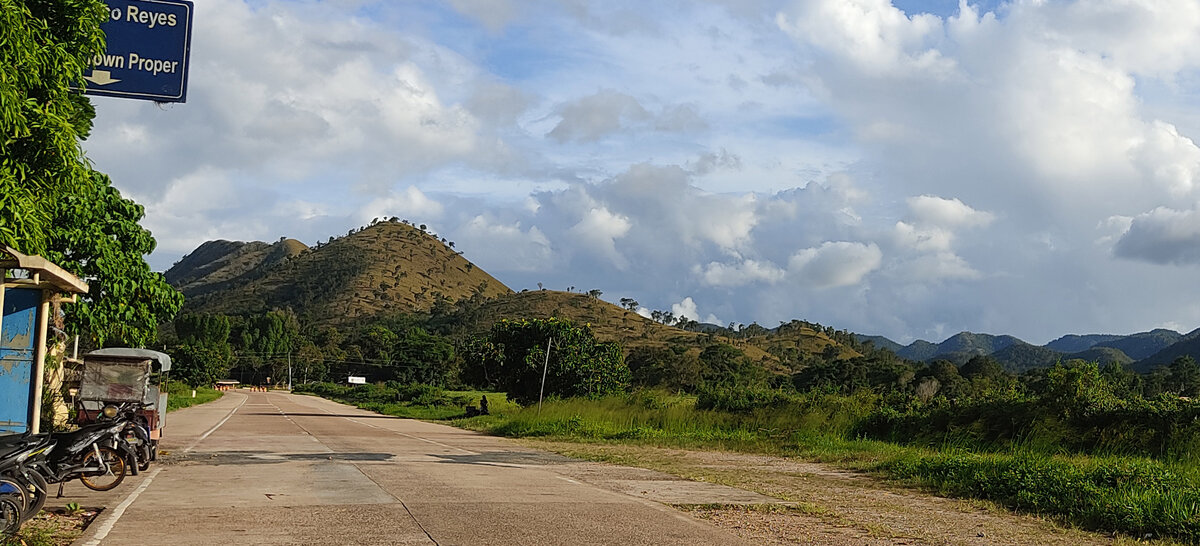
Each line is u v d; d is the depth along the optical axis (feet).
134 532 27.96
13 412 39.40
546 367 127.13
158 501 35.12
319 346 504.02
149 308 66.54
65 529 29.14
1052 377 66.95
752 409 95.45
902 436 79.05
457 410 166.50
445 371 399.44
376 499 36.55
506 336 138.82
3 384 39.40
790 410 89.92
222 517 31.19
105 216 63.87
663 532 29.43
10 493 27.76
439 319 572.10
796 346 425.28
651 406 105.29
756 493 42.04
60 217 59.52
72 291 39.65
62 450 36.24
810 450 70.85
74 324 62.59
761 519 33.30
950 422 74.74
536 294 602.85
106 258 61.62
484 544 26.78
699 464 59.16
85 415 50.08
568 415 105.40
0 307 33.99
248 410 163.32
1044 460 48.85
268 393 378.32
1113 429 61.62
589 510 34.14
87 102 39.99
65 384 56.95
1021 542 30.60
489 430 108.37
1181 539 31.71
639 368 221.25
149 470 47.78
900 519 34.91
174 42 32.60
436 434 95.61
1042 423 65.16
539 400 128.36
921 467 51.39
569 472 51.06
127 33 32.30
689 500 38.47
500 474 48.57
